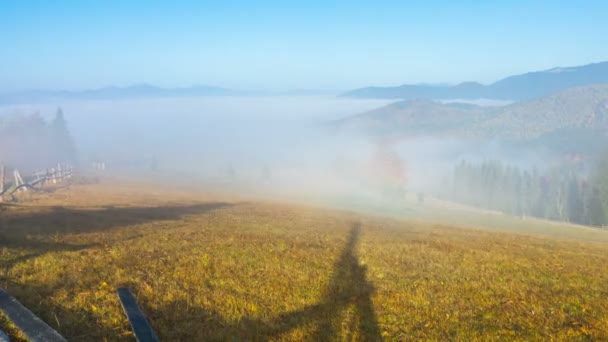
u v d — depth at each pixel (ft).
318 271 45.24
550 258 65.05
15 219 68.59
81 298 32.14
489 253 65.41
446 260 56.85
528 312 36.37
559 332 31.89
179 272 41.19
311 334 29.53
